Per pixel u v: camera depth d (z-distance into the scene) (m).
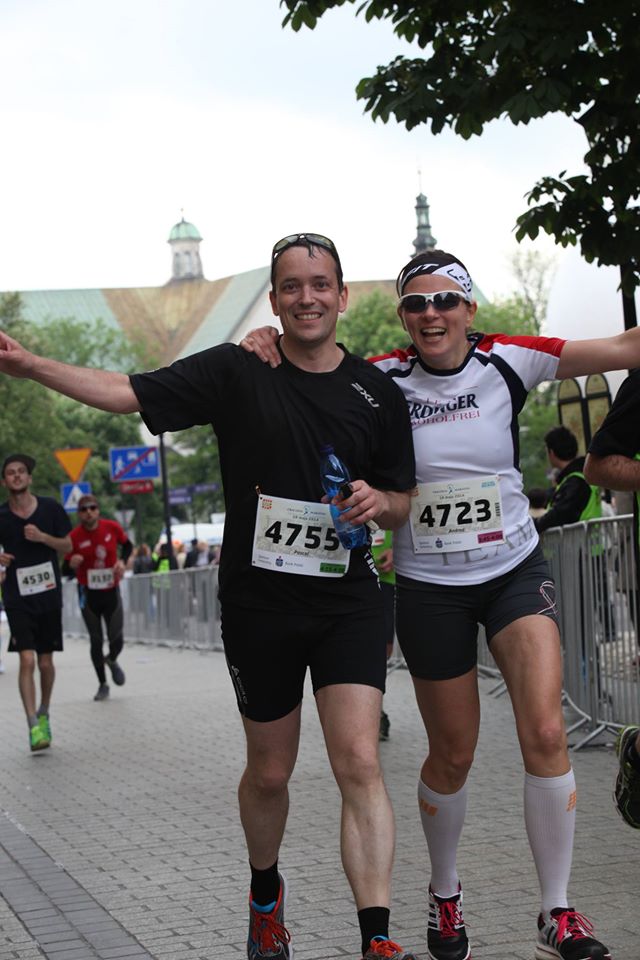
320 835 6.81
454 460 4.58
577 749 8.94
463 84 9.29
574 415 18.45
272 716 4.34
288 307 4.24
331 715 4.20
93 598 14.76
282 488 4.24
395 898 5.46
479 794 7.65
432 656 4.56
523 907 5.20
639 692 8.37
